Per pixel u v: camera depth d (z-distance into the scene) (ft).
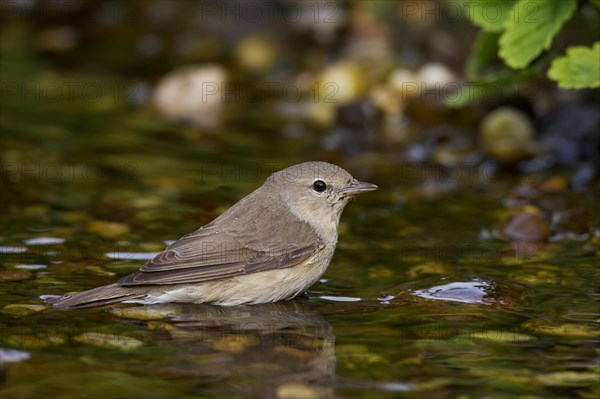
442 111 61.72
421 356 29.81
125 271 37.40
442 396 26.94
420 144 59.00
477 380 28.02
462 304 34.63
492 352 30.17
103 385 27.32
